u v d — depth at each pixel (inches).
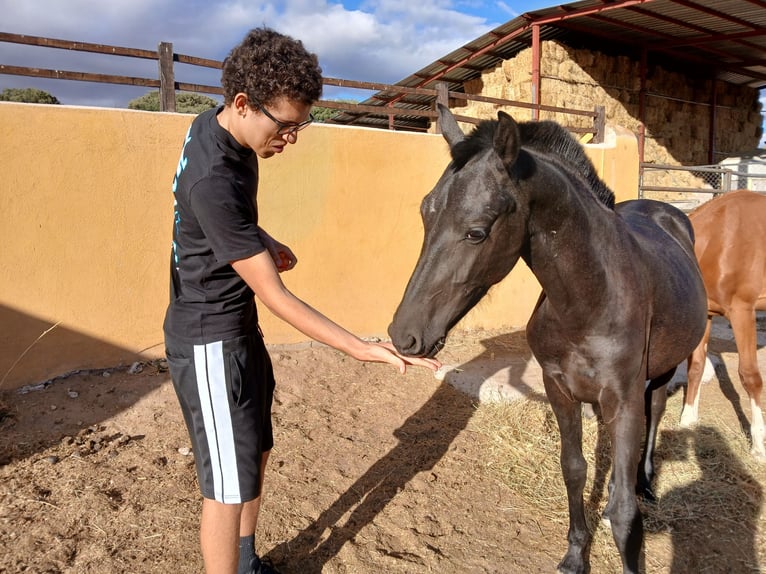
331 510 111.7
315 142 182.5
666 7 395.2
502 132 66.4
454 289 70.5
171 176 161.2
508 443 140.6
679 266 106.2
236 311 68.9
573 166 85.7
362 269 196.4
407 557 100.5
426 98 530.6
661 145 504.1
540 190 75.1
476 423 150.9
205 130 65.2
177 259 68.4
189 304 67.6
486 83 463.8
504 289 228.8
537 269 81.7
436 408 158.6
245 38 62.3
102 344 155.6
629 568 82.6
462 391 167.9
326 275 190.2
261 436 71.7
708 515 118.5
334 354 182.7
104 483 111.2
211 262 66.2
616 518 81.3
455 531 109.0
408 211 202.7
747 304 155.5
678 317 98.3
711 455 143.7
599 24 426.9
